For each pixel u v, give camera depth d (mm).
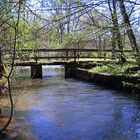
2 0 7012
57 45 7918
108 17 7008
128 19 6484
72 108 12984
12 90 15969
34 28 7020
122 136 9266
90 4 5430
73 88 18359
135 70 15703
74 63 24453
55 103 14023
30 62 23578
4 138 8914
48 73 28062
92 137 9250
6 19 7363
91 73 20609
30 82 20625
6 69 11469
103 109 12688
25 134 9352
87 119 11180
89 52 25891
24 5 6734
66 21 5746
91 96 15562
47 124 10500
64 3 5555
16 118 11078
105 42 8508
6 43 8578
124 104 13453
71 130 9906
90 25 6738
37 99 14930
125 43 8508
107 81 18094
